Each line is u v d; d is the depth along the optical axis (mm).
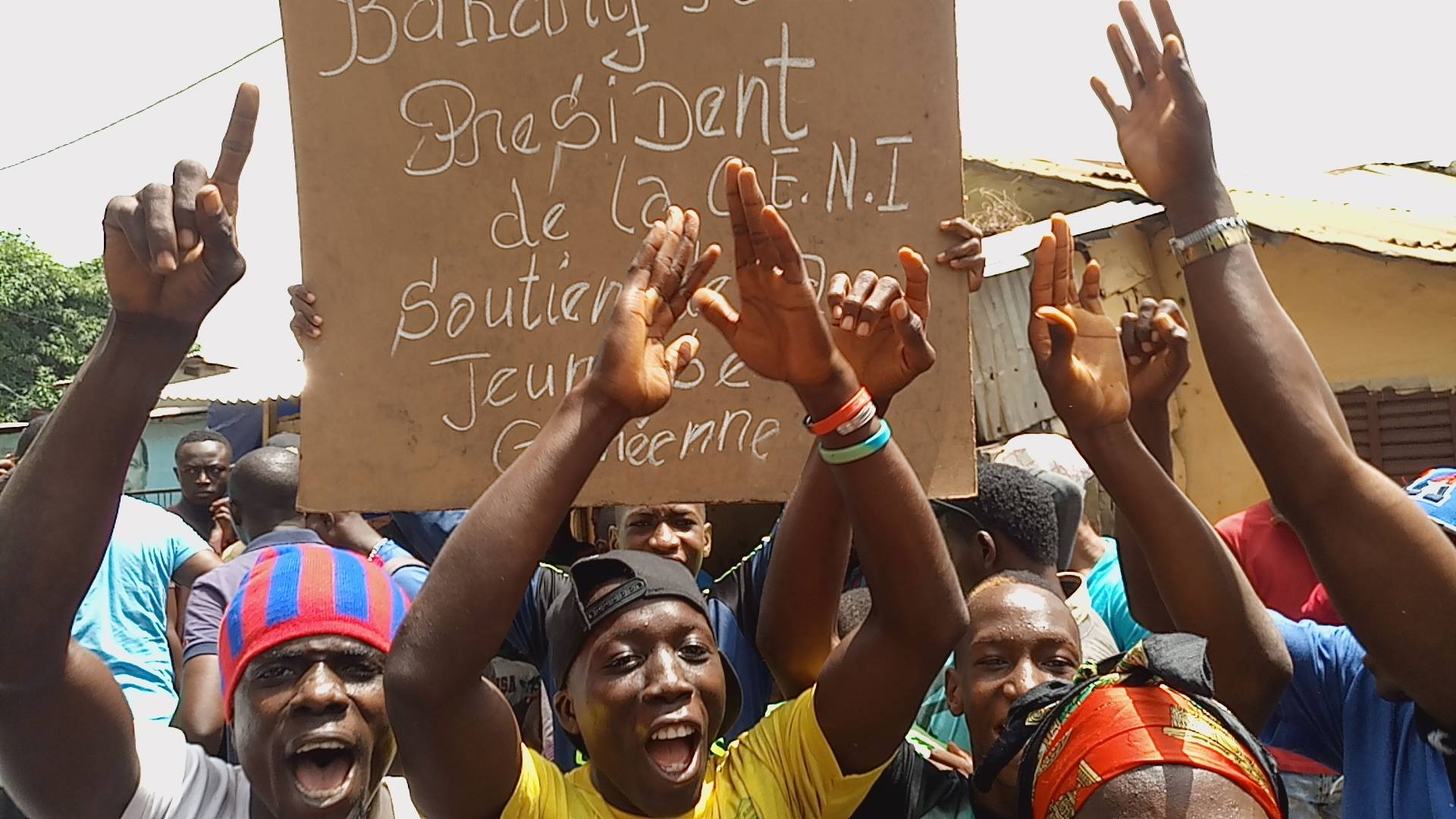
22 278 29562
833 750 2148
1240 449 7785
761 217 1849
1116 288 7859
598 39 2451
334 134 2467
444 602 1816
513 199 2455
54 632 1897
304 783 2199
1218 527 4516
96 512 1886
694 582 2348
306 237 2465
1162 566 2268
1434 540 1892
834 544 2367
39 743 1986
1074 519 3693
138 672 4039
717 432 2412
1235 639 2240
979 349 7207
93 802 2080
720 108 2434
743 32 2430
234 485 4398
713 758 2375
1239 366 1979
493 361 2439
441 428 2432
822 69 2424
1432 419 7469
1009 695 2477
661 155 2441
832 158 2416
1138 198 8242
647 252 1960
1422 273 7488
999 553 3338
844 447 1952
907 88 2408
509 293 2445
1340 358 7711
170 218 1810
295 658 2217
